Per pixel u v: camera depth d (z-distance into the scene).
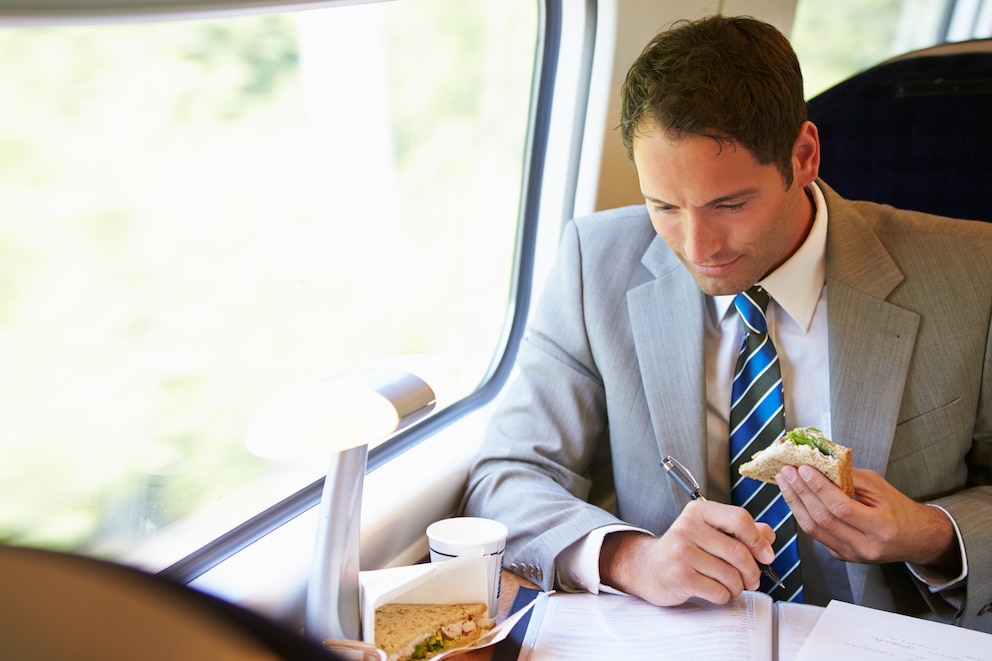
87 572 0.30
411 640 0.95
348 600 0.94
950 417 1.27
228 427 1.20
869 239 1.32
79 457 0.99
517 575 1.23
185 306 1.11
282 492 1.26
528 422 1.43
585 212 1.79
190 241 1.10
